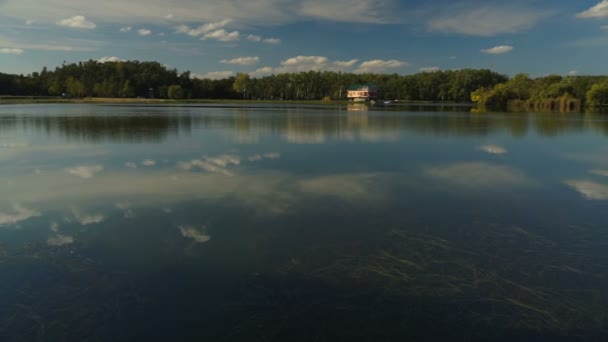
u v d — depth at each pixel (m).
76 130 30.83
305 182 14.20
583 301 6.42
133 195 12.32
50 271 7.34
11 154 19.62
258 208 11.09
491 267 7.59
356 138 27.28
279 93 173.12
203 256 7.98
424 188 13.48
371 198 12.23
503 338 5.53
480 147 23.11
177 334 5.57
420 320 5.91
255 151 21.27
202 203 11.53
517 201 12.00
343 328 5.71
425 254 8.16
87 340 5.45
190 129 32.78
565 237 9.11
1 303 6.31
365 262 7.77
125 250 8.24
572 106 80.56
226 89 169.62
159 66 167.12
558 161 18.64
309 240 8.84
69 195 12.27
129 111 62.00
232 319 5.91
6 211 10.72
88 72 161.62
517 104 96.25
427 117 52.28
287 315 6.02
